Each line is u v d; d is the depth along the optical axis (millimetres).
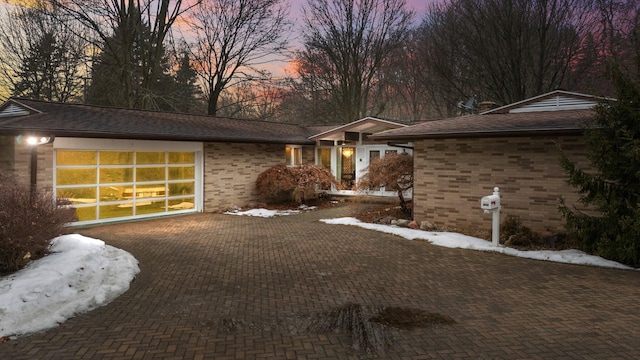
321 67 30531
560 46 23141
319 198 18172
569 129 8773
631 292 6133
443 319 5137
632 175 7535
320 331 4789
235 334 4691
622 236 7453
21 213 6516
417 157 11828
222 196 15375
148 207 13547
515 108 13055
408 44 31078
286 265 7676
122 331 4746
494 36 24141
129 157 13008
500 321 5059
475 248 8938
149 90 22391
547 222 9805
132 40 22484
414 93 35031
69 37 27062
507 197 10336
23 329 4688
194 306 5586
